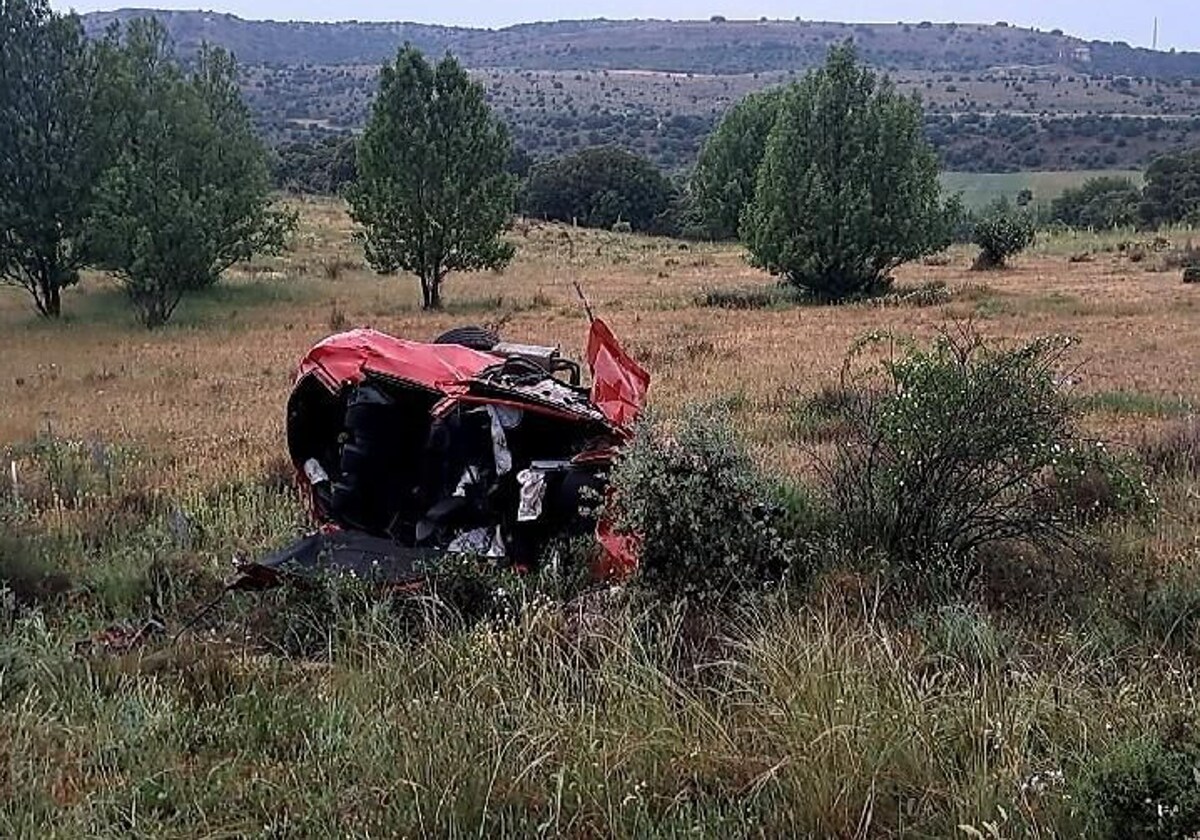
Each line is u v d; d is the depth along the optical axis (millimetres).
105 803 4613
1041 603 6770
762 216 31188
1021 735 4758
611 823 4383
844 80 30531
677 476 6742
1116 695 5188
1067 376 9516
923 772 4625
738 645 5652
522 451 7520
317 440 8297
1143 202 62688
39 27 28406
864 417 8305
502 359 8398
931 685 5188
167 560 7785
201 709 5551
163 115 30188
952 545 7297
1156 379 15133
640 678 5352
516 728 4977
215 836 4445
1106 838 4133
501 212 30625
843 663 5254
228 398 16062
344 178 77375
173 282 27734
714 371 16406
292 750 5195
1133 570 7223
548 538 7379
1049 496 7738
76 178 28625
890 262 31219
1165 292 27953
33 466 11375
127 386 17484
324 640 6523
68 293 34125
